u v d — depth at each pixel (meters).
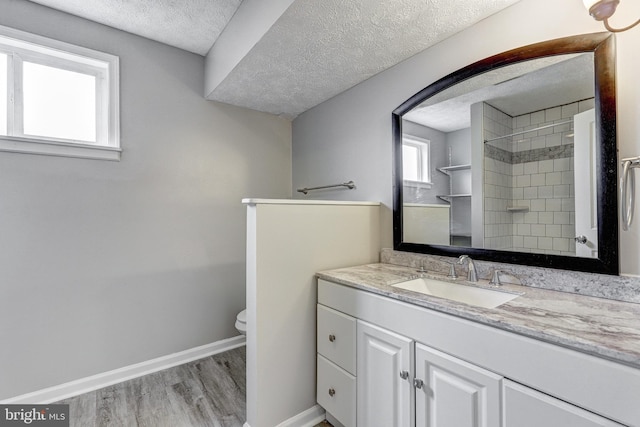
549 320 0.88
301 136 2.77
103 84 2.01
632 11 1.06
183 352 2.25
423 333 1.11
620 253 1.08
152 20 1.91
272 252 1.50
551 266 1.23
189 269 2.29
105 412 1.65
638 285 1.02
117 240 2.00
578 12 1.18
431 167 1.68
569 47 1.18
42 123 1.85
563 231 1.21
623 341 0.73
